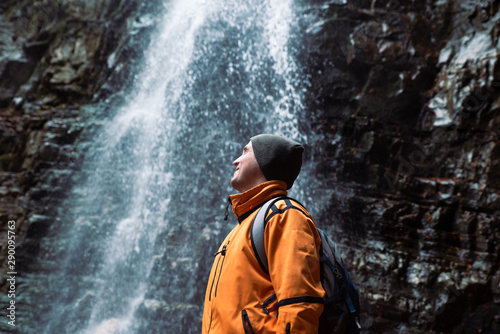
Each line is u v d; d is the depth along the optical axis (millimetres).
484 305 5531
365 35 7668
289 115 7512
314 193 6750
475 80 7066
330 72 7566
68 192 7910
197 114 7562
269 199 1476
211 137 7273
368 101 7371
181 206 6754
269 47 7930
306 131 7352
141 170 7582
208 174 6973
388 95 7430
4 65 10195
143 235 6680
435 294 5602
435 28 7996
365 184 6797
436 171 6969
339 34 7699
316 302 1206
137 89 8539
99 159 8016
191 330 5668
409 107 7418
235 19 8172
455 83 7195
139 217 6980
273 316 1264
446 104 7184
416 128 7383
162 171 7383
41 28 10656
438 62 7691
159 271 6141
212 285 1448
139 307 5855
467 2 7820
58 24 10336
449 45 7742
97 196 7582
